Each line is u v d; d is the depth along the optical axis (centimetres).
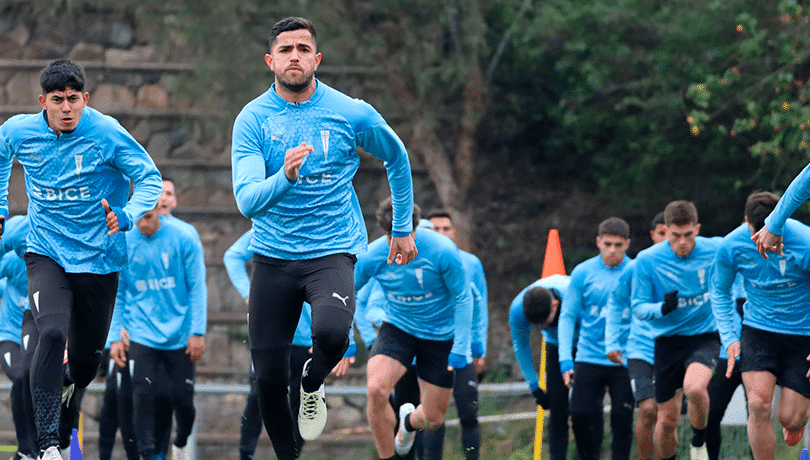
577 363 3155
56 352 1814
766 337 2459
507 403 4744
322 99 1734
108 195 1925
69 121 1855
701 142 5709
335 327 1656
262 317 1739
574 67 5741
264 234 1738
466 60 5319
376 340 2792
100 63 5575
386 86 5566
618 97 5828
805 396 2412
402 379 3075
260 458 4912
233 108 5369
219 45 5231
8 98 5597
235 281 3259
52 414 1802
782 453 3653
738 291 3006
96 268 1919
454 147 5884
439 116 5534
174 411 3259
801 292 2416
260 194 1577
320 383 1822
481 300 3139
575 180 6269
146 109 5559
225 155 5572
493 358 5519
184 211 5444
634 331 3017
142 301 3134
